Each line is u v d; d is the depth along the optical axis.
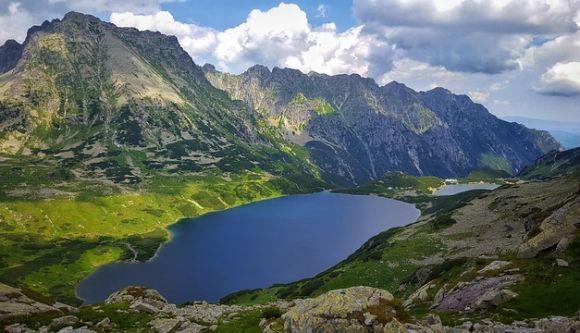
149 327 46.62
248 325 46.97
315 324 36.19
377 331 34.41
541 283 51.19
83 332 43.44
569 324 35.31
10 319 44.44
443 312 53.72
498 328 37.88
